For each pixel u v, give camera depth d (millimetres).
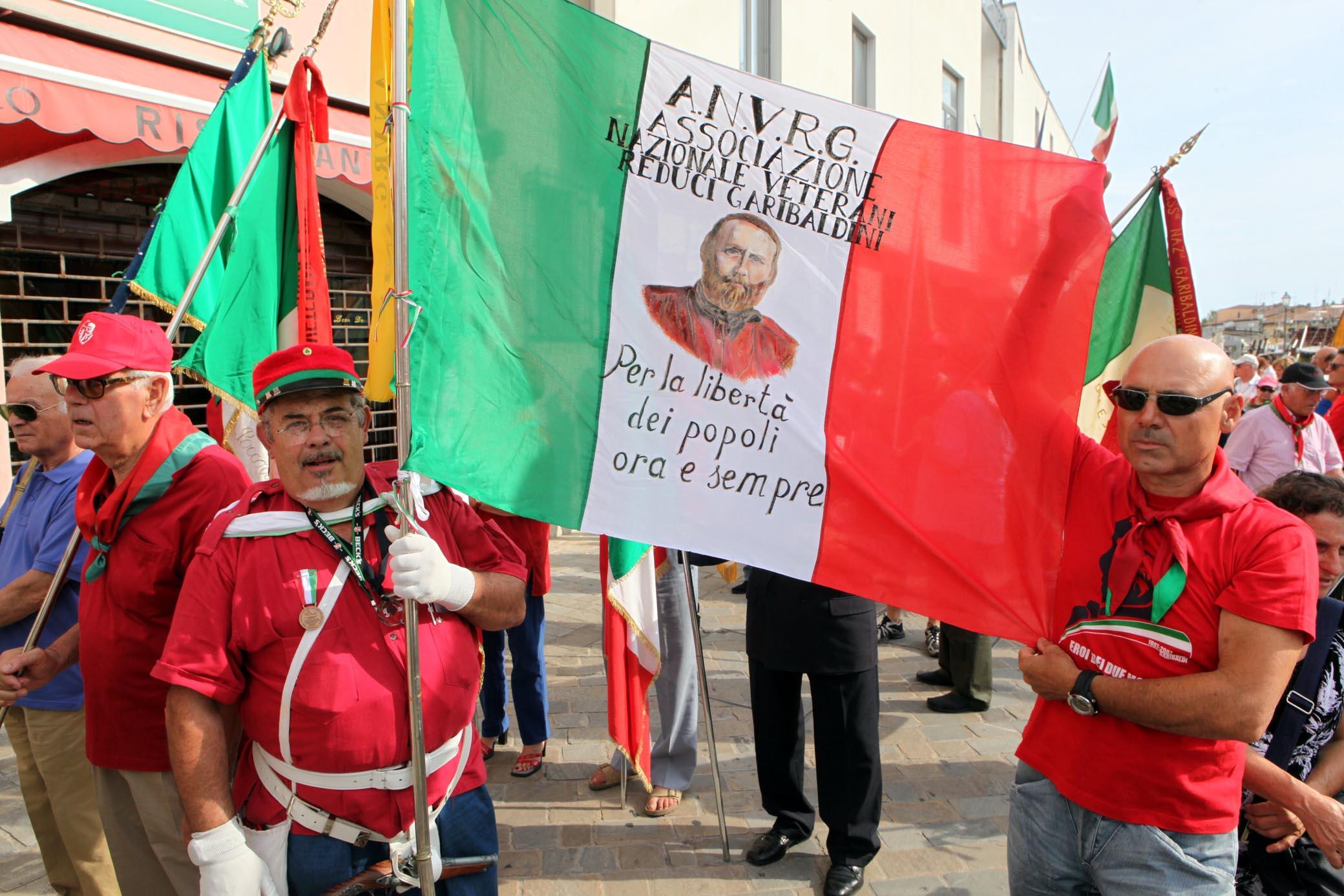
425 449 1805
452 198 1847
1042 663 1938
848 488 2172
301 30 6602
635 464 2033
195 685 1663
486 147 1890
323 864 1741
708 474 2092
